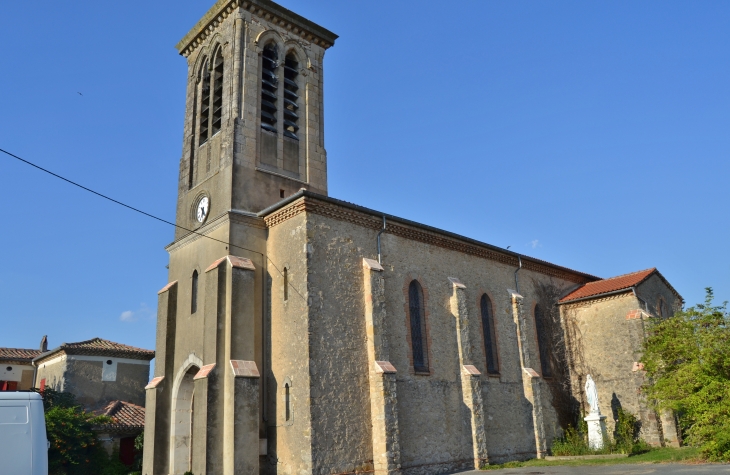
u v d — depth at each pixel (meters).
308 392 21.20
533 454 28.70
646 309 31.89
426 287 26.91
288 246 23.77
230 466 20.77
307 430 20.88
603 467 23.52
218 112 28.61
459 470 25.02
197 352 24.48
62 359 38.69
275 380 22.77
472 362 27.42
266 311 24.02
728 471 18.88
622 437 29.17
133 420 34.44
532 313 32.53
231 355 22.23
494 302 30.33
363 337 23.50
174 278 27.44
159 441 24.66
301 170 28.61
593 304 33.03
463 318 27.45
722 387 22.83
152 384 25.38
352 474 21.47
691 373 23.64
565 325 33.88
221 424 21.64
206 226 25.73
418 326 26.16
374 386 22.73
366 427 22.45
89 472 30.83
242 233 24.58
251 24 28.88
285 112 28.98
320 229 23.50
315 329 22.06
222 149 26.73
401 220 26.12
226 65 28.36
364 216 24.97
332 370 22.09
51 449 29.81
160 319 26.78
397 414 22.70
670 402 24.17
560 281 35.50
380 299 24.05
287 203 23.77
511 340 30.44
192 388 25.59
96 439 31.67
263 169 26.91
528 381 29.69
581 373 32.62
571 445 29.20
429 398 25.06
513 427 28.39
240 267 23.52
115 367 39.22
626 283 32.91
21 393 12.14
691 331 25.20
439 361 26.17
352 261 24.23
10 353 44.72
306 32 31.02
